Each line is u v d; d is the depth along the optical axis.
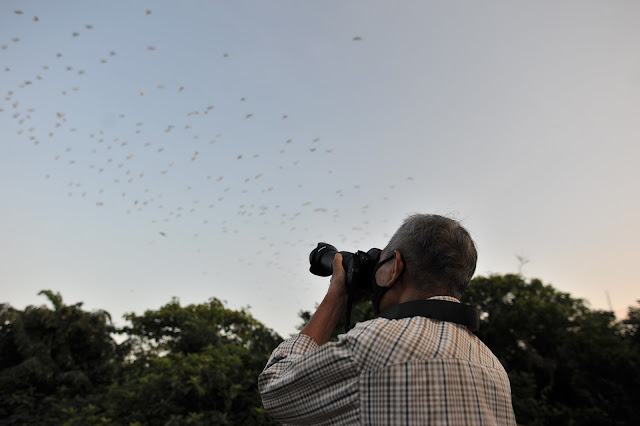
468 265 1.15
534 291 14.30
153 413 7.64
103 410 9.66
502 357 12.41
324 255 1.49
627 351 12.31
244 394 7.94
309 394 1.04
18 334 13.71
